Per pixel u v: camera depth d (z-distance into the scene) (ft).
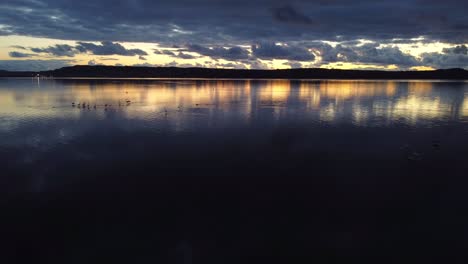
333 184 35.91
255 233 26.20
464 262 22.79
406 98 138.21
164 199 31.86
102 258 23.04
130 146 50.83
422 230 26.61
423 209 30.14
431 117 82.84
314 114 87.35
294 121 75.25
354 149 50.03
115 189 34.04
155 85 262.47
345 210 29.91
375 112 92.07
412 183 36.32
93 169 39.93
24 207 29.86
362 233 26.23
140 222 27.58
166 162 42.83
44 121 74.13
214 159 44.37
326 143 53.57
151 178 37.17
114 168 40.37
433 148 50.78
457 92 181.16
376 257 23.32
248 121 74.79
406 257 23.30
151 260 22.81
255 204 31.01
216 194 33.12
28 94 157.99
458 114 88.58
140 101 122.01
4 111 91.45
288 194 33.30
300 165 42.22
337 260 23.02
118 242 24.85
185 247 24.30
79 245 24.45
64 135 58.95
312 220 28.14
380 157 45.91
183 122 72.90
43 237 25.36
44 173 38.52
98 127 66.64
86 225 27.04
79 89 202.59
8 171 39.01
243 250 24.03
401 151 49.01
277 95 155.33
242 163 42.73
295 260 23.04
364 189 34.63
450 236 25.77
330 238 25.53
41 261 22.75
